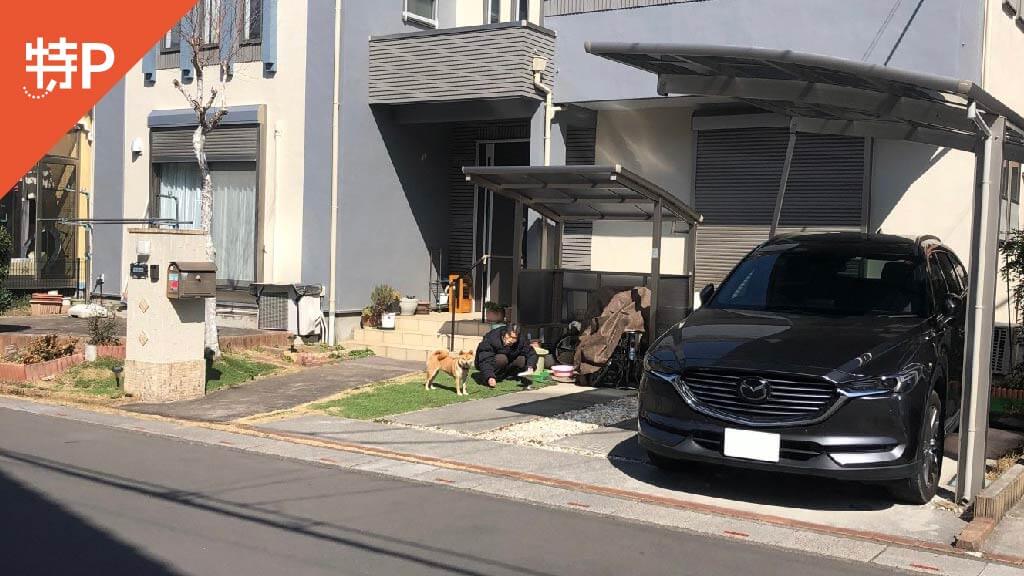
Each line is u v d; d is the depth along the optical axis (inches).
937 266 350.3
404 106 619.5
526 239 583.2
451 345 554.6
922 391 270.8
